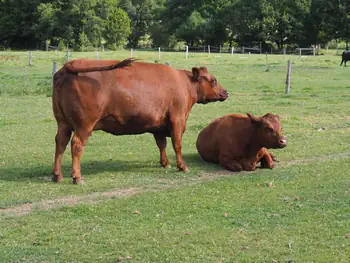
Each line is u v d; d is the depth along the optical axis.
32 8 82.25
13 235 8.00
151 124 11.30
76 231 8.13
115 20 81.88
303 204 9.20
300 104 21.72
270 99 23.39
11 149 13.88
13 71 36.09
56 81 10.74
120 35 83.12
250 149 11.63
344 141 14.54
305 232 7.95
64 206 9.26
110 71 10.84
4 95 24.91
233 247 7.47
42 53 61.16
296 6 78.62
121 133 11.34
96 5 81.31
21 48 84.88
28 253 7.39
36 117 19.11
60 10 79.31
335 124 17.39
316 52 72.81
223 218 8.59
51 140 15.07
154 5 94.12
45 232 8.10
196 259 7.14
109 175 11.40
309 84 29.67
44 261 7.15
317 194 9.74
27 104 22.28
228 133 11.80
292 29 77.94
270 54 69.81
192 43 86.94
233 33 82.31
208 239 7.74
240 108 20.80
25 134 15.88
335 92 25.97
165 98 11.30
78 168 10.80
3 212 9.06
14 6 82.12
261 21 78.75
